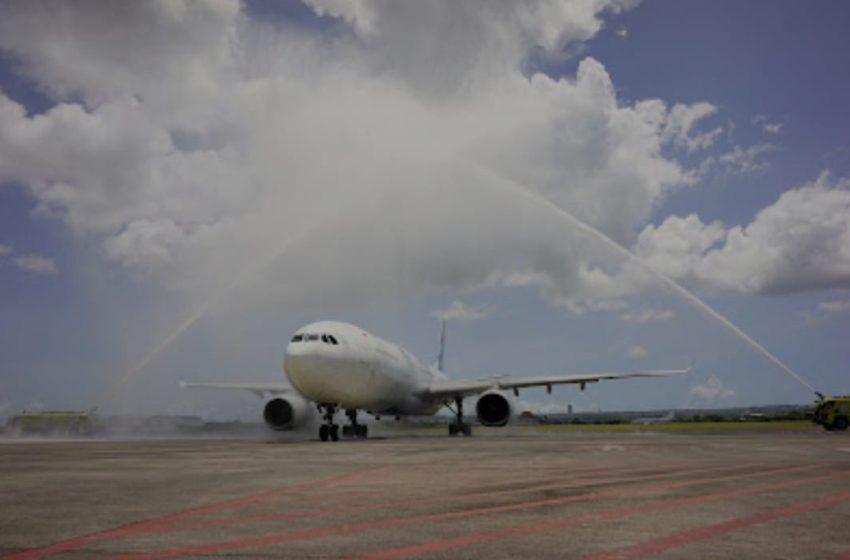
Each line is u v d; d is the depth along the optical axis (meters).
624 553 7.73
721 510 10.59
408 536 8.79
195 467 18.91
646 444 29.36
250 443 34.94
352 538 8.69
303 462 20.48
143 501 12.03
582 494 12.46
